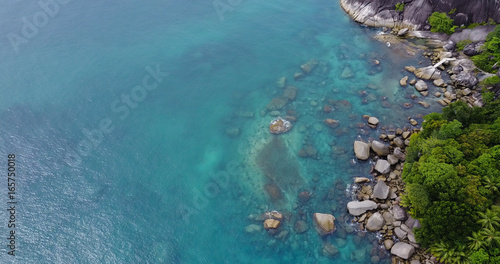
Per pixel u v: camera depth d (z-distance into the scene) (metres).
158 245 36.50
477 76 50.25
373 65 57.84
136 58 61.78
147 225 38.28
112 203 40.44
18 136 47.78
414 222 33.62
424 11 62.12
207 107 52.69
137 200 40.72
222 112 51.69
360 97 51.81
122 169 44.16
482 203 28.72
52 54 62.12
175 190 41.62
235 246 35.75
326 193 39.25
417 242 31.91
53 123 49.81
